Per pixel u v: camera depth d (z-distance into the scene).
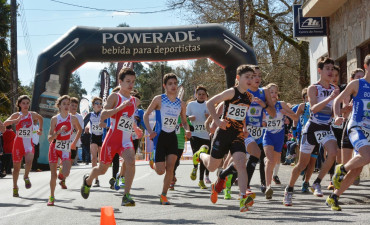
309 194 8.38
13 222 6.12
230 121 6.32
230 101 6.32
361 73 8.54
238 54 18.31
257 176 12.51
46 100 17.88
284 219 5.52
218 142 6.37
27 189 10.59
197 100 10.30
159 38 18.03
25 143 9.46
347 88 6.07
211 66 30.44
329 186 9.08
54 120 7.99
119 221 5.87
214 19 28.27
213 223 5.47
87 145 23.42
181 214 6.32
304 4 14.37
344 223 5.04
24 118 9.43
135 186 10.54
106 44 17.89
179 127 9.59
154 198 8.35
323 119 7.09
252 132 7.96
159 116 7.39
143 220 5.90
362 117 6.02
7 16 35.69
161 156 7.36
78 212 6.89
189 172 14.63
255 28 28.55
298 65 29.22
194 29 18.33
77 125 8.24
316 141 7.11
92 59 18.22
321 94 7.10
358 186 9.32
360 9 12.02
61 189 10.44
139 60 18.44
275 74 28.48
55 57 17.86
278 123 8.20
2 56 35.53
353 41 12.58
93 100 11.03
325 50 16.98
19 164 9.34
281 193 8.66
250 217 5.82
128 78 6.94
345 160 8.38
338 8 13.70
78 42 17.89
